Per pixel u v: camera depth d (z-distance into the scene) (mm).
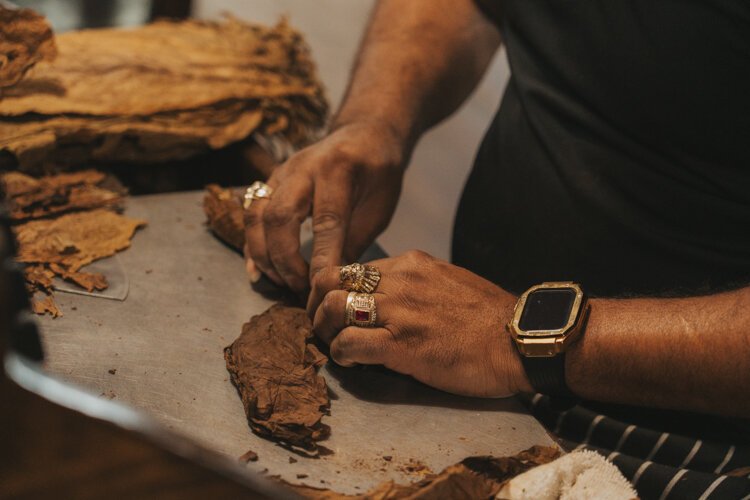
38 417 469
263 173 1275
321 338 903
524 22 1083
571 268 1033
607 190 985
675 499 798
